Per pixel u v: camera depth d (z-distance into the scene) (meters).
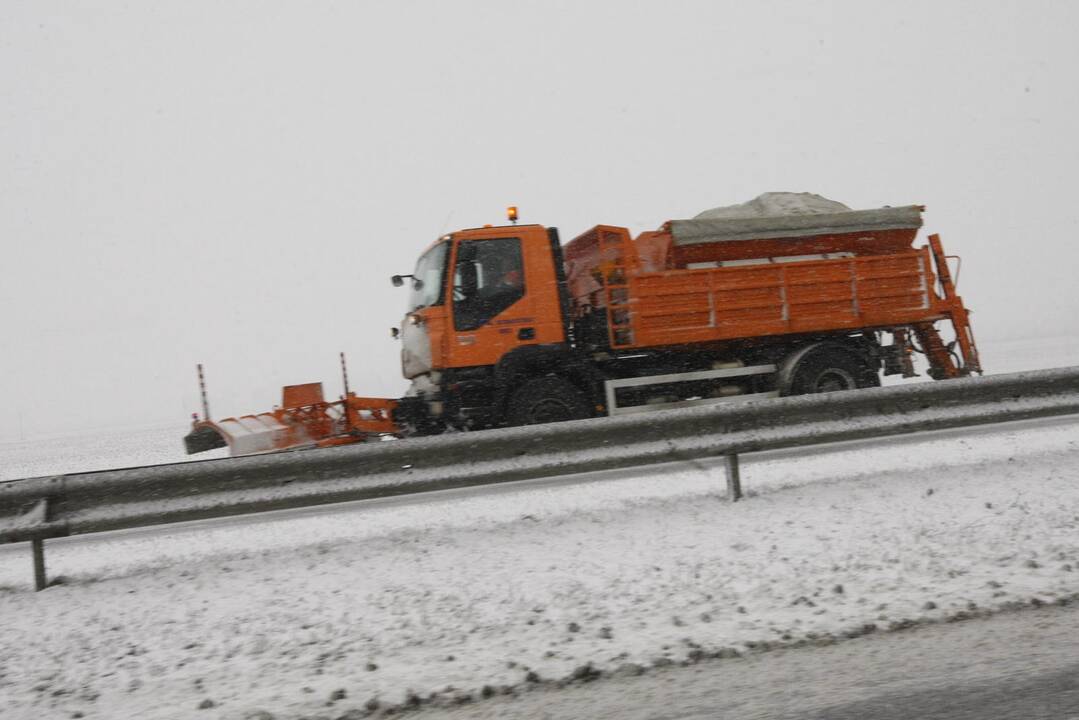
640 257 10.80
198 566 6.01
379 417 10.36
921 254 11.53
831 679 3.37
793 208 11.56
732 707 3.17
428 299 10.72
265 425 10.03
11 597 5.54
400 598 4.89
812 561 5.03
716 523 6.13
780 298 10.96
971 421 7.32
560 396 10.30
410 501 8.12
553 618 4.36
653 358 11.08
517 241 10.59
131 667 4.08
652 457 6.64
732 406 6.81
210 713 3.42
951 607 4.04
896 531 5.55
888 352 11.73
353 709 3.37
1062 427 9.61
